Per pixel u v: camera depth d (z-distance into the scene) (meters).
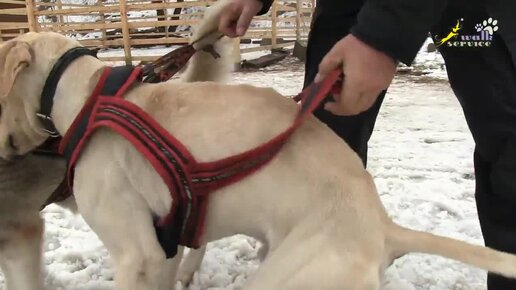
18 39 2.02
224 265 2.90
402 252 1.72
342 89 1.69
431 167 4.35
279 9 12.79
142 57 11.66
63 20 13.83
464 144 4.97
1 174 2.24
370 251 1.64
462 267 2.83
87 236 3.23
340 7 2.36
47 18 13.70
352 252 1.63
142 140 1.83
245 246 3.04
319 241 1.65
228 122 1.86
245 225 1.85
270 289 1.64
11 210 2.32
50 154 2.23
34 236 2.41
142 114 1.86
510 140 1.93
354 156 1.88
